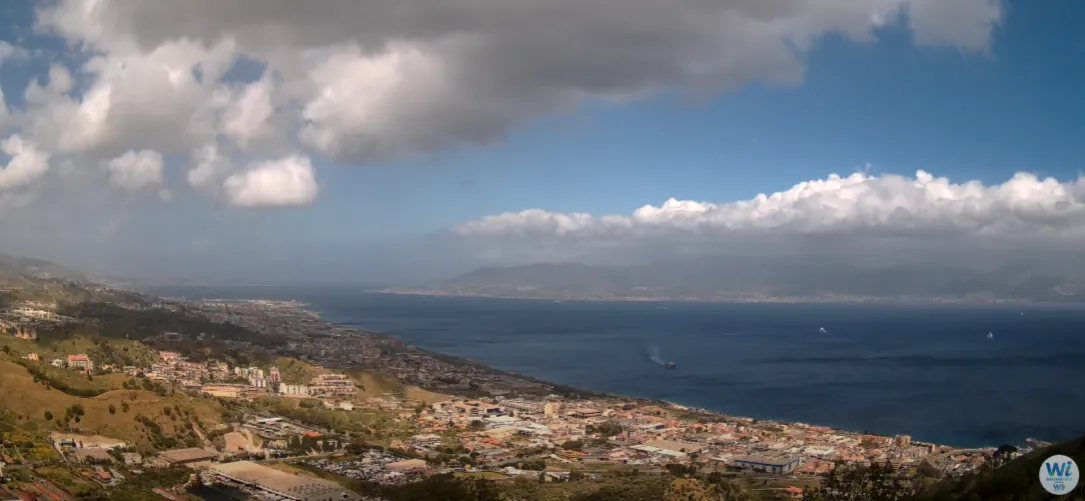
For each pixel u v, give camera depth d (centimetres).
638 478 18700
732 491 17062
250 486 17225
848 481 17012
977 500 11281
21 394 19700
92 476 16275
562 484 18150
